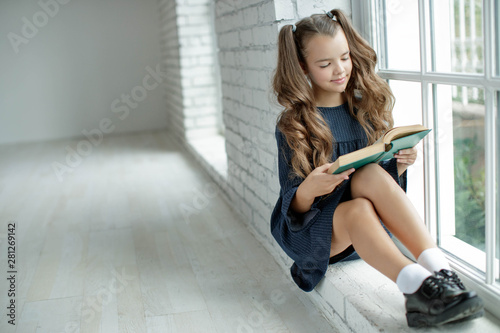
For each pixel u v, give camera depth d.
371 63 1.74
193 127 5.28
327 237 1.59
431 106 1.68
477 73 1.45
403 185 1.73
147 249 2.68
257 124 2.50
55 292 2.22
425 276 1.33
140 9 6.64
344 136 1.76
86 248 2.76
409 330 1.41
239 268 2.34
